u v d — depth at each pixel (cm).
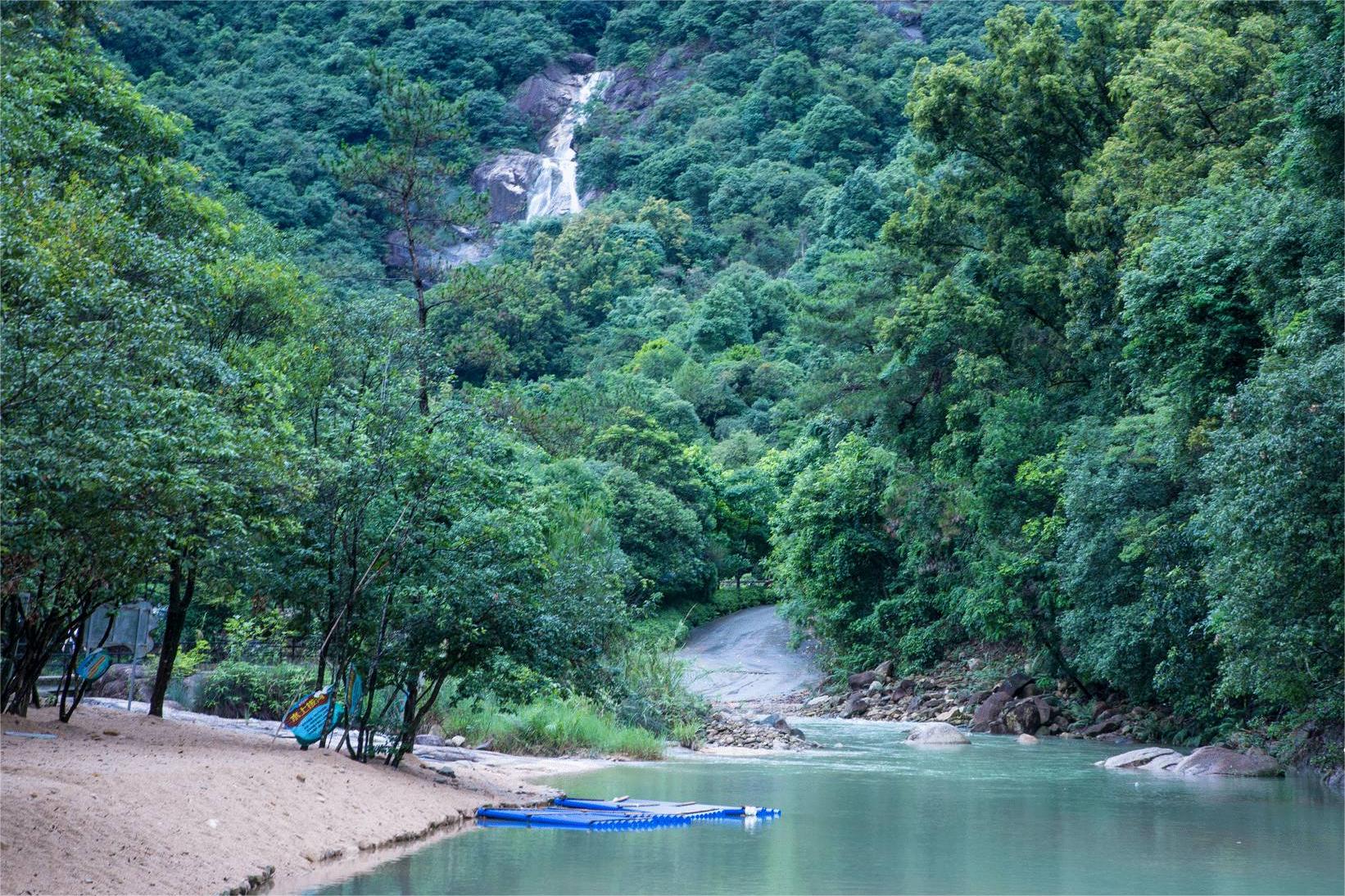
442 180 3078
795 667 5144
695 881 1047
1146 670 3044
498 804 1494
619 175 15400
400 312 2086
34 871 785
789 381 9456
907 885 1052
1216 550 2161
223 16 17650
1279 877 1120
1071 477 3102
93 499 1122
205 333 2059
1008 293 3997
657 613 6084
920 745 2933
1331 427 1750
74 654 1606
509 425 2125
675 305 11612
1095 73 4050
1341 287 1914
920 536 4378
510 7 18712
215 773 1166
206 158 12900
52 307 1060
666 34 18012
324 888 963
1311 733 2319
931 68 4272
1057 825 1485
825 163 14050
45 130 1916
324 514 1614
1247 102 3075
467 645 1595
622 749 2364
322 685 1574
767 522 7119
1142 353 2745
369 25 17650
